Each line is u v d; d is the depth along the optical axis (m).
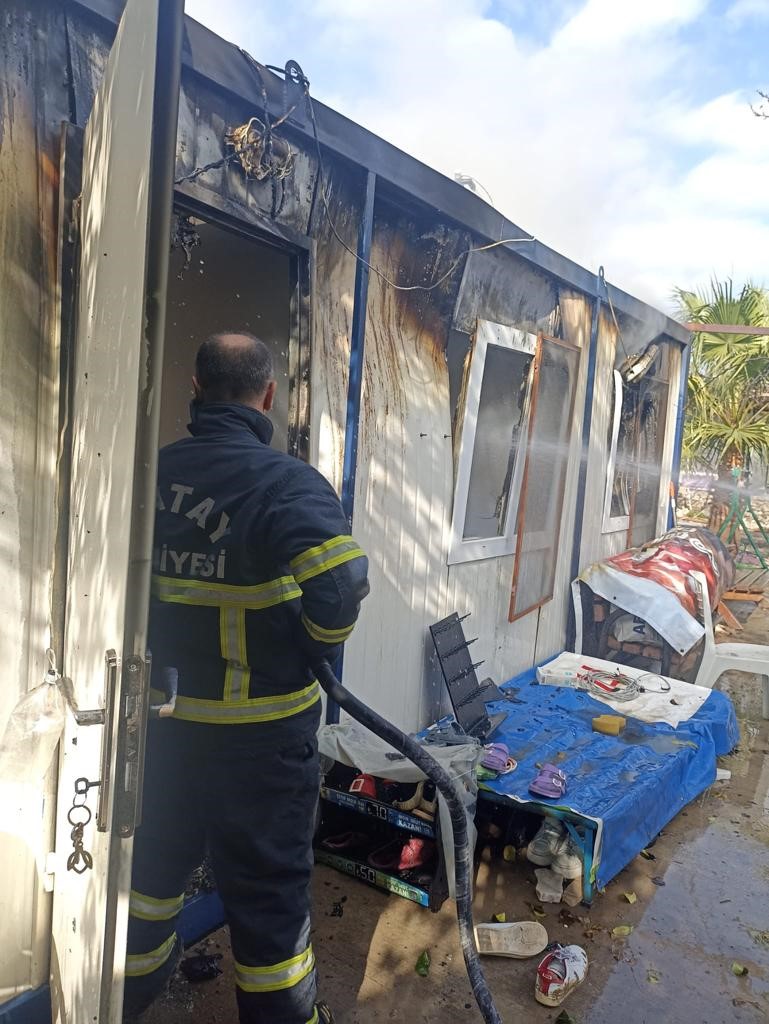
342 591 1.66
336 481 3.00
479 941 2.55
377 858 2.91
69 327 1.88
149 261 1.17
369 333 3.14
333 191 2.78
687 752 3.57
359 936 2.61
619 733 3.76
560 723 3.87
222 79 2.26
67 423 1.88
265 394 1.92
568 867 2.84
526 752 3.50
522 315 4.27
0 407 1.82
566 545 5.23
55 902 1.92
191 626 1.76
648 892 2.95
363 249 2.94
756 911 2.86
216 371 1.87
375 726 2.05
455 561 3.86
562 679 4.45
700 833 3.40
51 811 1.95
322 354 2.85
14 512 1.88
